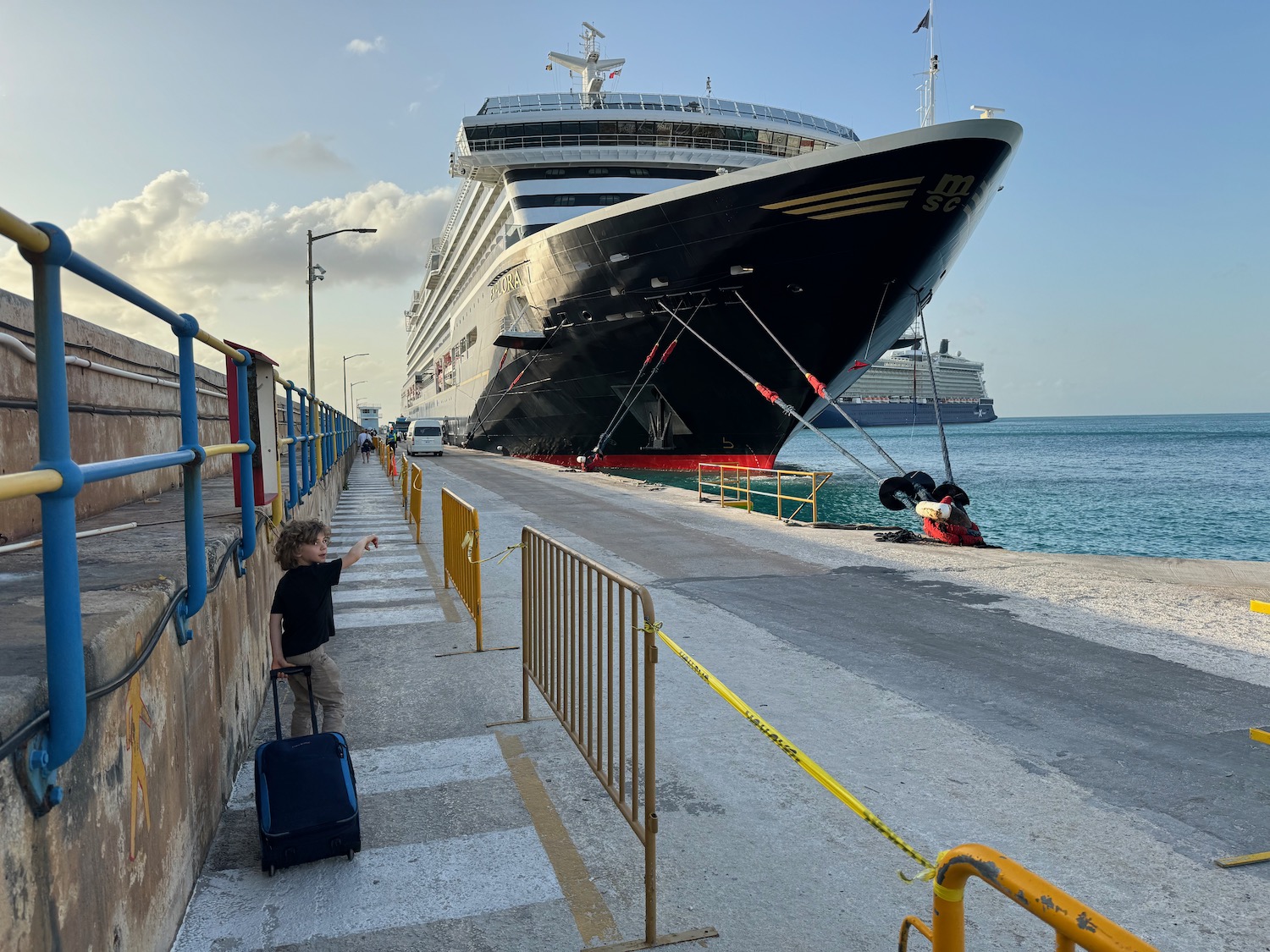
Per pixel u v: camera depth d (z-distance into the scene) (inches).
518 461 1594.5
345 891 122.5
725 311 940.0
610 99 1350.9
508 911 118.2
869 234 808.3
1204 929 114.9
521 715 202.1
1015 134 747.4
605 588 363.6
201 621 130.0
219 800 141.7
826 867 132.0
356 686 225.0
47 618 64.7
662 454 1350.9
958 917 57.9
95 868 76.4
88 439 233.9
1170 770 169.6
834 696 218.4
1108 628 291.7
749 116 1371.8
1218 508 1325.0
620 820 147.4
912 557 454.6
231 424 191.2
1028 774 167.8
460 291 2090.3
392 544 493.4
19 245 62.4
